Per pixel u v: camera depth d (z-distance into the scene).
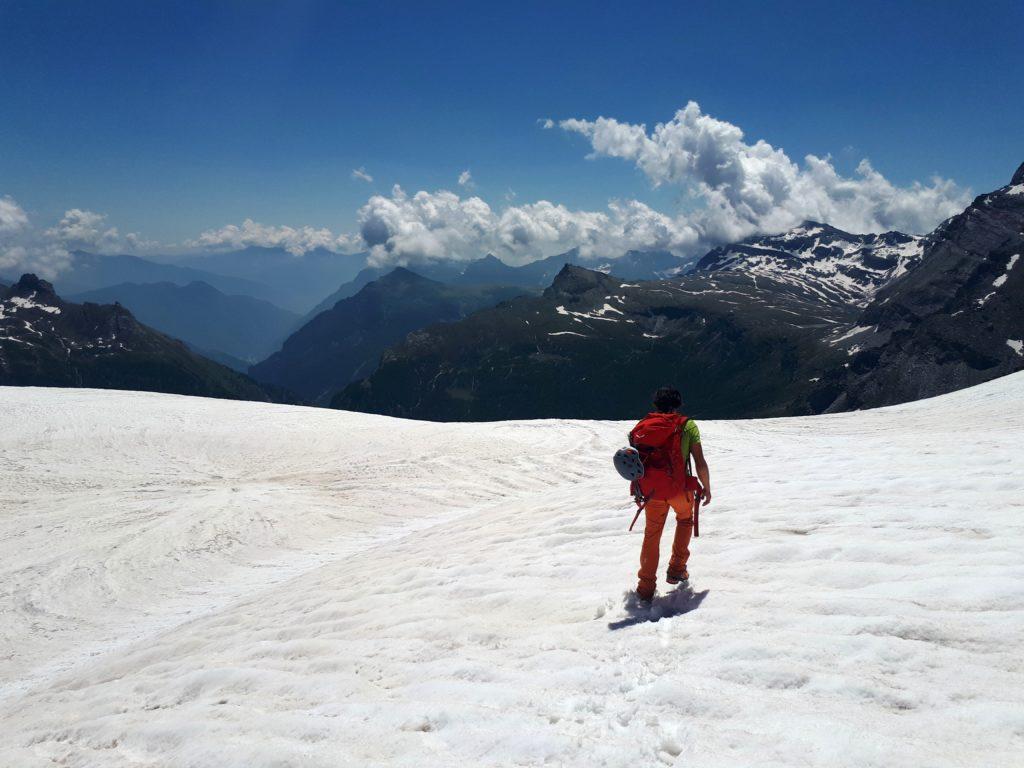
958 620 4.27
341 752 3.98
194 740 4.76
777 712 3.54
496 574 8.66
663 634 5.05
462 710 4.27
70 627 15.06
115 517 22.73
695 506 6.37
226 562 19.05
